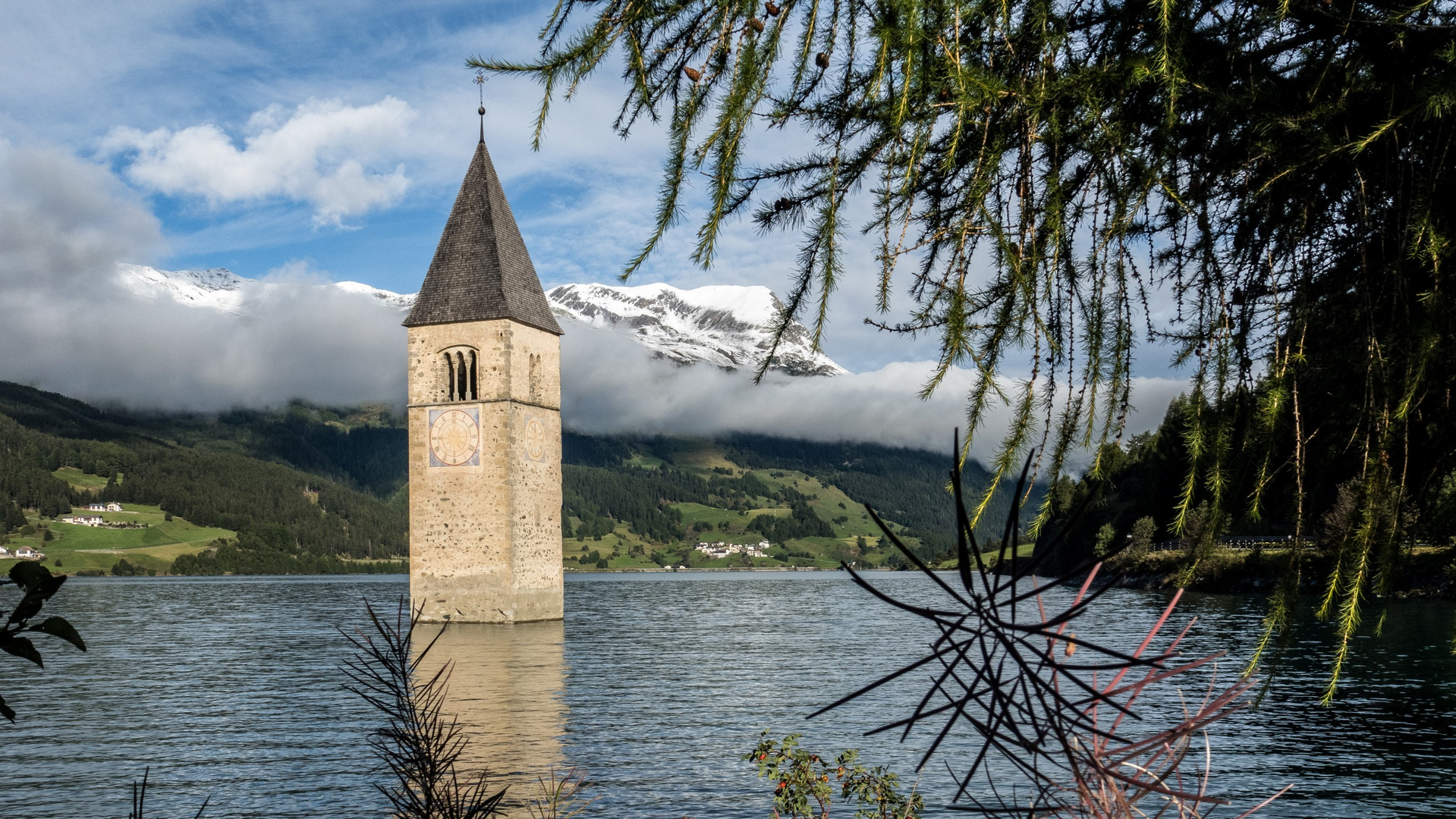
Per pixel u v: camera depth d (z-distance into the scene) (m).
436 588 63.66
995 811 1.65
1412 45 2.57
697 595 136.50
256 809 19.48
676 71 2.72
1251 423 2.75
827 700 32.31
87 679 42.50
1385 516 2.57
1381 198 2.72
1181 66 2.47
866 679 38.50
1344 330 2.81
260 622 81.25
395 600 115.06
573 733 26.45
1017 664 1.54
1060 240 2.47
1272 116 2.60
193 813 19.30
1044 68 2.49
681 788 20.20
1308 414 2.79
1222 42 2.67
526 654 47.56
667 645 54.34
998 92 2.37
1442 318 2.49
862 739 24.56
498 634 58.31
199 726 29.67
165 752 25.58
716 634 63.12
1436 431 2.68
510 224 67.12
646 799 19.33
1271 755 21.42
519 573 63.62
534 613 65.31
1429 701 27.84
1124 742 1.66
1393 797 18.11
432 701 4.01
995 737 1.56
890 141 2.57
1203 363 2.73
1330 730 24.03
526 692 34.53
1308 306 2.81
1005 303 2.48
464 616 63.28
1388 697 28.52
